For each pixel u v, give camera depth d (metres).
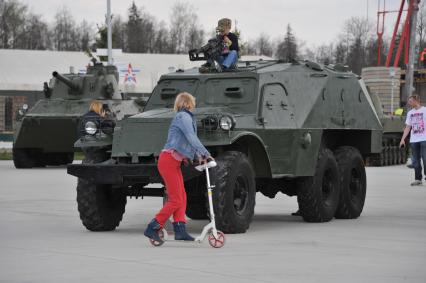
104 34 65.50
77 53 68.38
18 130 30.67
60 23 115.75
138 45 116.50
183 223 11.43
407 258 10.41
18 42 112.88
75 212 15.96
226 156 12.40
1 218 14.95
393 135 36.47
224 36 14.35
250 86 13.83
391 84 52.53
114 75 33.44
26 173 28.11
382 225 14.09
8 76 62.34
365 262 10.07
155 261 10.07
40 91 61.75
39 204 17.45
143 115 12.91
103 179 12.41
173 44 118.31
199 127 12.39
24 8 113.94
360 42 103.31
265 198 19.17
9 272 9.38
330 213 14.70
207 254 10.62
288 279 8.94
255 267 9.66
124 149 12.60
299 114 14.28
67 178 25.42
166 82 14.47
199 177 12.82
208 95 13.98
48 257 10.41
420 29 80.19
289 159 13.88
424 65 58.38
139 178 12.34
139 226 13.90
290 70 14.66
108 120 13.22
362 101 16.42
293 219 15.09
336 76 15.69
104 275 9.15
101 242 11.79
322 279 8.96
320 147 14.84
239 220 12.42
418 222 14.52
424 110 22.31
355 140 16.58
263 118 13.47
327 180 14.89
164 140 12.45
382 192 20.50
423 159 22.47
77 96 32.53
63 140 31.05
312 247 11.31
